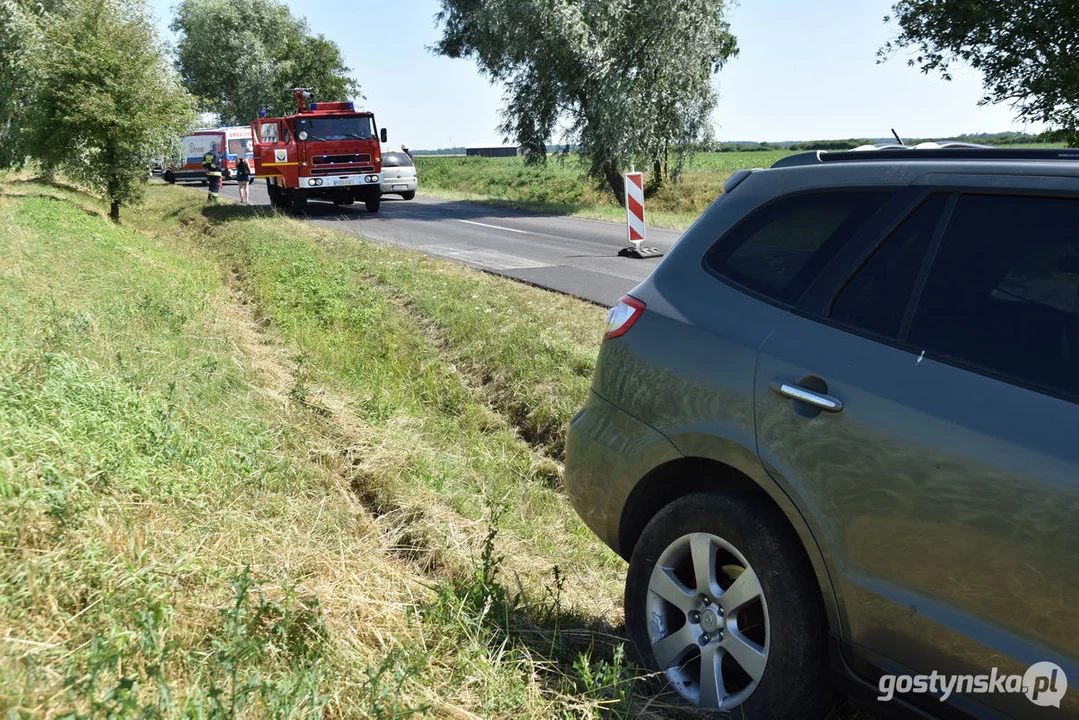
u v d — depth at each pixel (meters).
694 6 29.16
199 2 73.56
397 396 6.75
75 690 2.01
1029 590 1.97
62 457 3.34
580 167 34.53
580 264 14.11
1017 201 2.31
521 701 2.67
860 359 2.42
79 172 21.52
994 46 16.16
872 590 2.27
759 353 2.66
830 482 2.37
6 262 8.50
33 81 22.23
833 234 2.70
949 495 2.12
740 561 2.62
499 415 6.72
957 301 2.32
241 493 3.97
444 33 37.06
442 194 39.28
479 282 11.61
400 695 2.48
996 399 2.13
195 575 2.91
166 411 4.63
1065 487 1.94
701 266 3.06
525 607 3.50
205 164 29.61
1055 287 2.17
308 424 5.51
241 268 13.03
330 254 13.91
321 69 61.09
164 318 7.51
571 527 4.86
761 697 2.49
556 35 28.30
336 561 3.49
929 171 2.54
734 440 2.62
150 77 21.72
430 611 3.19
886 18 17.03
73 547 2.74
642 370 3.02
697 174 44.84
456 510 4.71
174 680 2.30
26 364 4.54
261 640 2.50
